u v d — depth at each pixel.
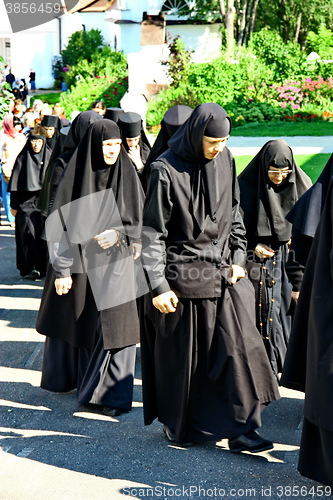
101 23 49.00
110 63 35.16
